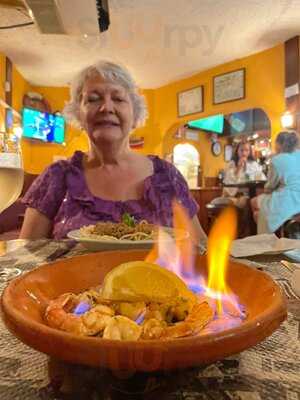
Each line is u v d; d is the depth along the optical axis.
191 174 6.43
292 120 3.83
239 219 3.68
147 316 0.30
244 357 0.32
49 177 1.30
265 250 0.77
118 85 1.30
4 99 4.18
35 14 2.21
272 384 0.28
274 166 3.12
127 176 1.31
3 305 0.28
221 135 6.93
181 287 0.33
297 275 0.48
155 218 1.22
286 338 0.36
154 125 5.57
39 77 5.00
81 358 0.23
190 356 0.23
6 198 0.84
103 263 0.45
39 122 5.02
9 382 0.29
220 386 0.28
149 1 2.92
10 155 0.83
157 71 4.82
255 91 4.29
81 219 1.18
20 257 0.78
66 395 0.27
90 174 1.31
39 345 0.24
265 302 0.31
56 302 0.32
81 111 1.36
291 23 3.49
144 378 0.27
